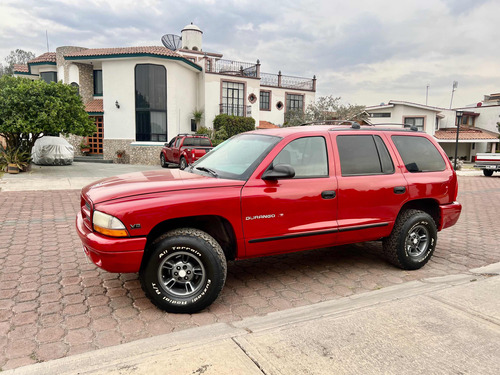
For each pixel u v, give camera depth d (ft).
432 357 8.61
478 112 138.51
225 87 86.89
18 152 48.21
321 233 13.14
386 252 15.39
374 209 14.19
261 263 16.43
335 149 13.80
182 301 11.18
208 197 11.30
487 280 13.52
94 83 82.12
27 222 23.02
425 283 13.94
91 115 76.48
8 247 17.80
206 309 11.76
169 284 11.44
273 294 13.03
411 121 115.85
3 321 10.67
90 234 10.89
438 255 17.94
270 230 12.28
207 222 12.33
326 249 18.72
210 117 85.25
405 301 11.64
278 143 12.89
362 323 10.19
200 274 11.39
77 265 15.42
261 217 12.09
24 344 9.48
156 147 73.92
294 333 9.66
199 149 53.21
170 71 75.31
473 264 16.58
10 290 12.85
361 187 13.84
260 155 12.71
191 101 84.53
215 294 11.32
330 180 13.33
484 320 10.40
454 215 16.35
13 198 31.17
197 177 12.70
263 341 9.25
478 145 132.46
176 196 11.03
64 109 46.16
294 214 12.62
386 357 8.59
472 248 19.25
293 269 15.67
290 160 12.92
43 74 89.20
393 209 14.60
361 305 11.57
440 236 21.97
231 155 13.97
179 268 11.29
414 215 14.96
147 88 74.13
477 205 34.19
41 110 44.93
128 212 10.48
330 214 13.33
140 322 10.79
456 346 9.07
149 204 10.67
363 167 14.24
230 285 13.84
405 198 14.82
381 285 13.94
